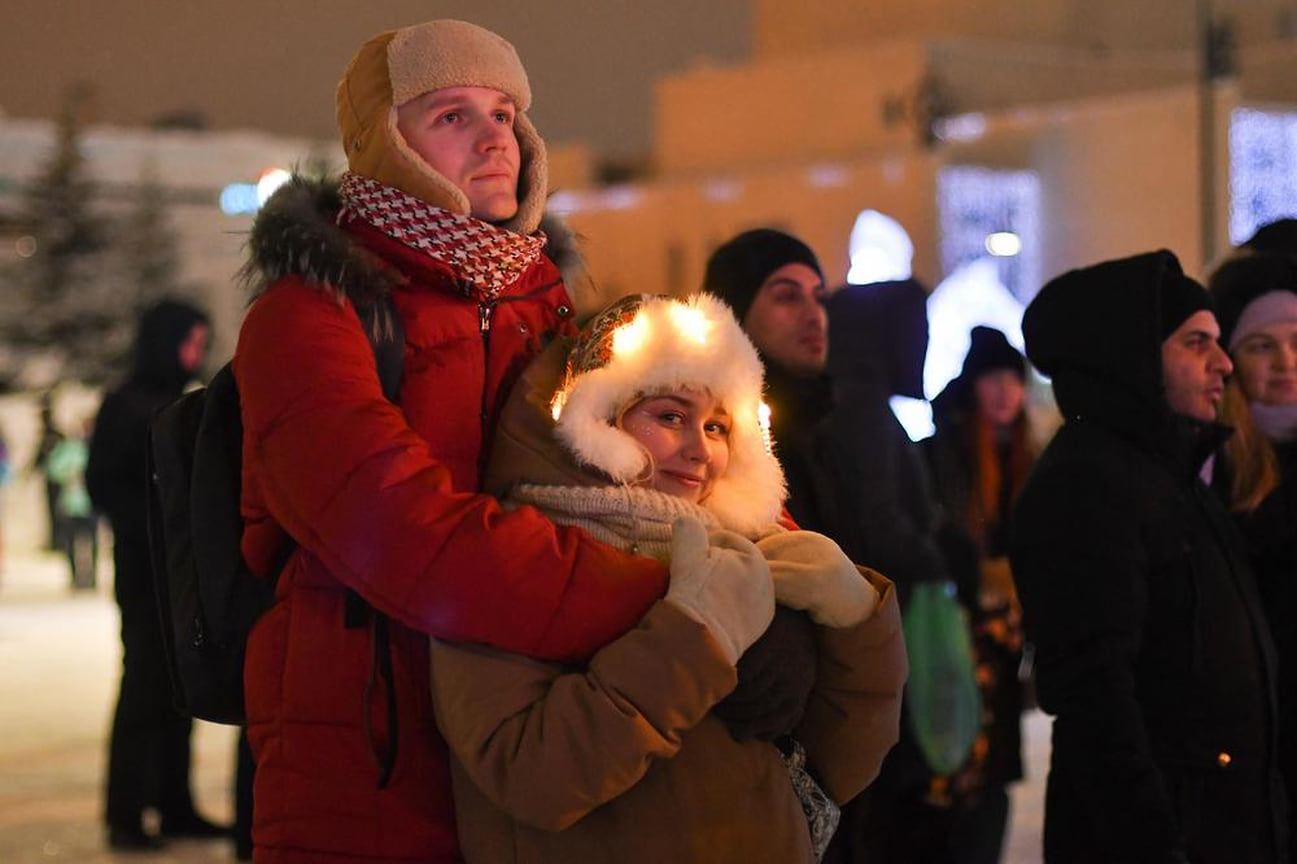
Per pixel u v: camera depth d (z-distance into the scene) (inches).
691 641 110.9
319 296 119.8
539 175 129.7
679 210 1646.2
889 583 123.6
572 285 139.6
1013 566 173.6
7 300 1847.9
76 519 862.5
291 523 116.6
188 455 126.6
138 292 1862.7
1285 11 1688.0
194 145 2059.5
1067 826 168.4
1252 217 1243.2
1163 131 1278.3
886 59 1499.8
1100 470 167.9
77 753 411.2
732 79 1672.0
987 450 286.8
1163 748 167.3
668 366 120.1
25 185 1866.4
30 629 693.9
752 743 117.1
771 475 125.6
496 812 116.6
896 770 203.8
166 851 312.8
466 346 124.2
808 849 119.3
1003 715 235.9
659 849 114.3
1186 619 167.9
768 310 197.2
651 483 121.5
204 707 127.1
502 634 112.9
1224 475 206.5
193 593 125.8
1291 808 192.7
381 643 118.0
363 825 118.0
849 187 1457.9
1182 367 180.2
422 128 125.6
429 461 115.4
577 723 110.6
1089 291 174.4
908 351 215.3
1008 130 1378.0
